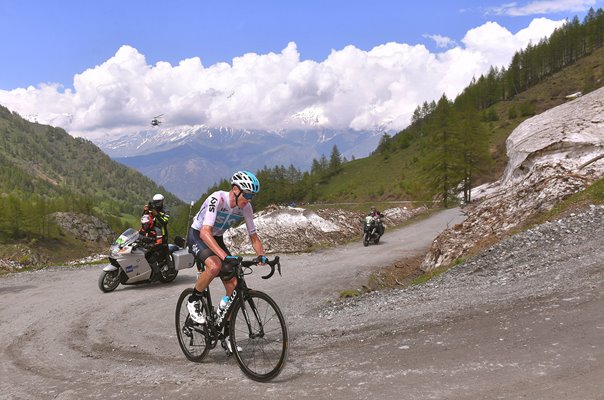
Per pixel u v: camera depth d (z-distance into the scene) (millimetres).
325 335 5809
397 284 13680
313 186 188750
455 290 7703
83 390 4484
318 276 13609
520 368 3754
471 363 4016
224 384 4281
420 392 3533
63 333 7184
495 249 10742
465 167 60188
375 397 3555
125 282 11336
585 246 8516
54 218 176000
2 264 18422
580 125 31172
